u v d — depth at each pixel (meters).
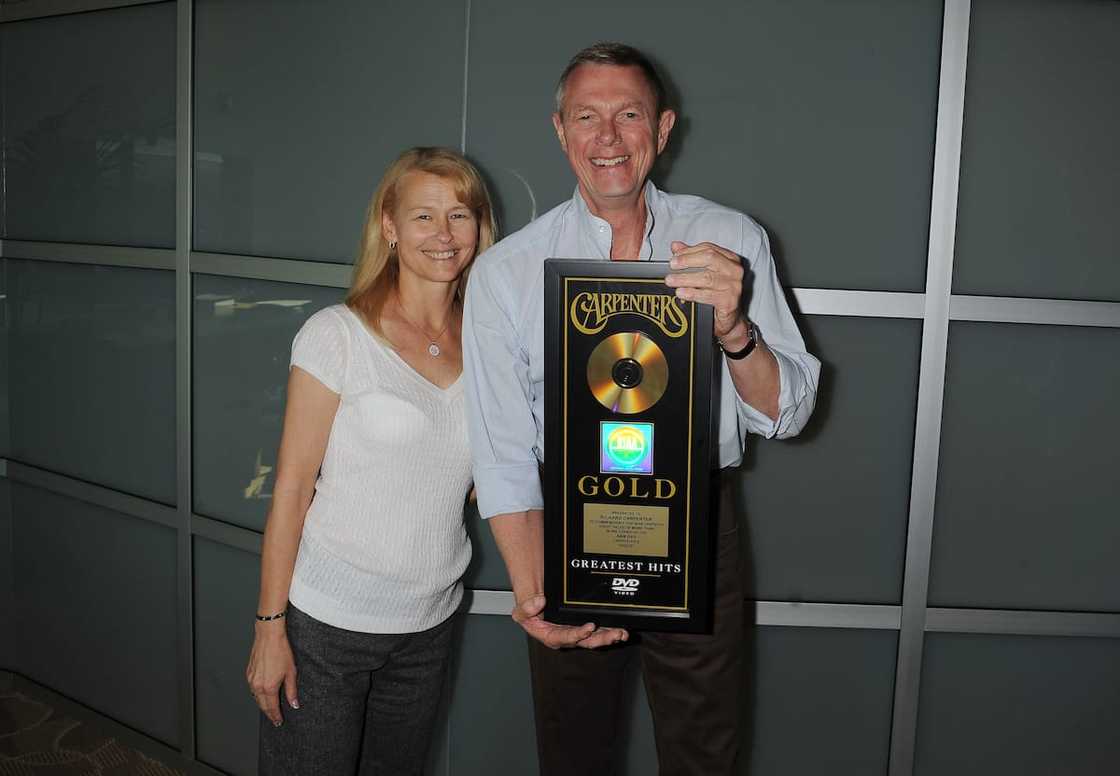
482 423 1.83
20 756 2.85
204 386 2.64
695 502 1.68
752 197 2.19
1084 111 2.15
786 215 2.19
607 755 2.07
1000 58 2.13
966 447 2.24
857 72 2.14
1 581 3.22
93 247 2.82
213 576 2.69
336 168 2.37
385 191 1.90
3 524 3.20
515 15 2.19
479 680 2.40
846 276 2.20
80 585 3.02
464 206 1.89
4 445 3.15
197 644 2.75
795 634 2.32
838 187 2.17
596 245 1.81
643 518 1.69
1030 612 2.28
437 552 1.89
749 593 2.30
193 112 2.58
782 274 2.20
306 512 1.92
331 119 2.37
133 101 2.70
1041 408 2.23
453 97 2.24
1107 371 2.22
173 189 2.64
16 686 3.21
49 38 2.87
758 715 2.34
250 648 2.63
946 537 2.26
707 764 1.92
